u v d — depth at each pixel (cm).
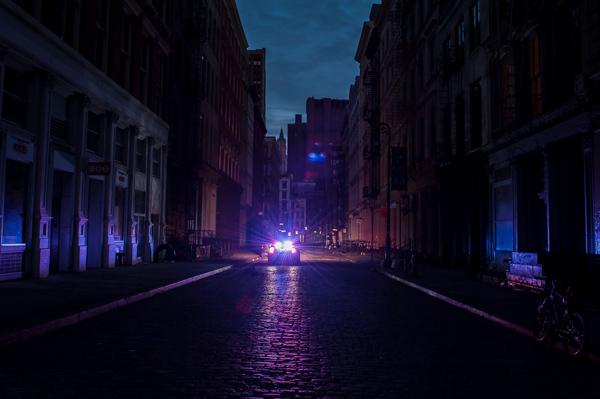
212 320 1091
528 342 902
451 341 901
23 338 851
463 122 2714
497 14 2155
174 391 583
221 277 2312
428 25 3241
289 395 575
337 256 4991
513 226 1986
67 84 1925
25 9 1667
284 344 853
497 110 2180
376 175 5338
